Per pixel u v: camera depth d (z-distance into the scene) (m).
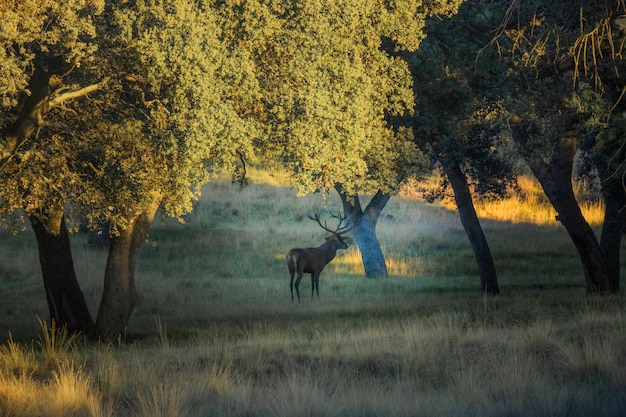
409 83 66.94
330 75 60.84
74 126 64.19
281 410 34.12
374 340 50.94
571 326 55.00
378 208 131.62
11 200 63.41
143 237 72.44
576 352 43.12
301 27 58.22
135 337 72.81
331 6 58.69
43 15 49.84
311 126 58.34
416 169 76.38
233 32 56.69
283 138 59.66
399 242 161.38
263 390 38.97
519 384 36.53
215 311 96.75
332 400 34.91
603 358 40.69
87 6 52.91
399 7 63.69
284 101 58.16
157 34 52.75
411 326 58.91
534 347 46.62
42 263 79.00
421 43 83.31
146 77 57.34
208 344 57.84
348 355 47.84
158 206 73.00
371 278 131.12
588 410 32.72
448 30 84.94
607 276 89.12
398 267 141.88
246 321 82.38
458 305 79.62
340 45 59.84
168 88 56.38
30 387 40.12
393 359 46.31
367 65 66.06
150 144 58.41
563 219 88.19
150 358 51.22
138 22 52.56
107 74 58.56
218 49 54.41
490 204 184.88
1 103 53.41
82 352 58.22
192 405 36.69
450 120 86.94
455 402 34.81
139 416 34.69
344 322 72.19
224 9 56.16
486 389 36.56
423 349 47.12
